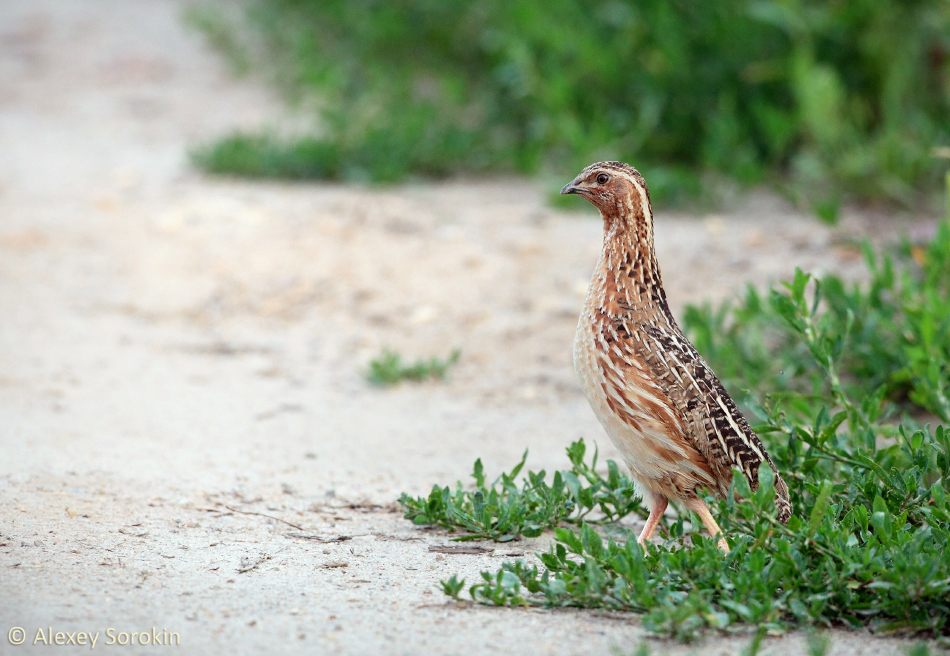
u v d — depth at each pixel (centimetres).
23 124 2578
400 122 2320
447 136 2244
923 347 1155
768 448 1030
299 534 980
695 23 2127
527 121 2320
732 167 2036
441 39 2609
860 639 767
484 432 1300
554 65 2159
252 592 829
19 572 836
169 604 794
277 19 3169
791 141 2095
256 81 2981
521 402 1403
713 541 890
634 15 2152
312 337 1608
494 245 1859
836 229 1800
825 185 2025
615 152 2069
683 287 1652
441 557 939
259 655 720
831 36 2014
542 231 1917
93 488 1062
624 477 1042
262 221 1970
